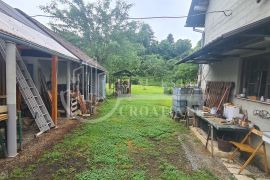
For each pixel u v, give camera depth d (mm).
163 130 8148
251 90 6383
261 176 4469
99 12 24719
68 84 9742
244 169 4809
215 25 9484
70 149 5738
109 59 24000
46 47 6094
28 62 9398
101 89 19094
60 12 24938
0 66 6262
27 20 10289
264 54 5742
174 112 10711
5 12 7566
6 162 4750
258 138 5199
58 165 4742
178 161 5207
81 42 24641
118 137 7008
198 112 7637
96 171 4441
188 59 8156
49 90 9844
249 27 3934
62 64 12000
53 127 7840
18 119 5332
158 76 41312
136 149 5949
